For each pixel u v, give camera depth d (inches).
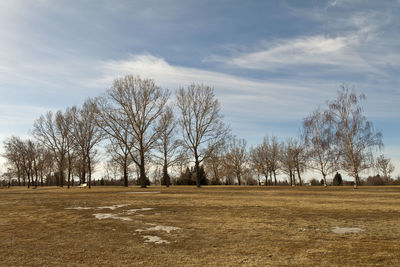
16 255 362.3
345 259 334.0
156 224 538.3
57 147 2305.6
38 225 537.0
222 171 3142.2
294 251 368.5
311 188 1734.7
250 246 393.1
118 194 1195.9
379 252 356.5
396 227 492.7
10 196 1131.3
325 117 1893.5
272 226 512.4
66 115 2228.1
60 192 1387.8
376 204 798.5
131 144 1791.3
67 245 405.1
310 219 573.3
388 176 3110.2
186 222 554.3
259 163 3267.7
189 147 1889.8
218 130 1883.6
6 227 521.0
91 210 714.8
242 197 1040.8
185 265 324.2
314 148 2105.1
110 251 377.4
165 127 1882.4
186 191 1409.9
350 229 482.3
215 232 472.7
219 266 319.6
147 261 338.3
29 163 2682.1
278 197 1039.6
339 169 1984.5
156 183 3312.0
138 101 1811.0
